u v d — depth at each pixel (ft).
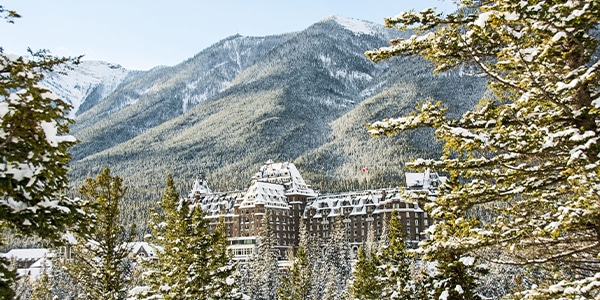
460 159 51.85
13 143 41.04
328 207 625.00
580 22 42.14
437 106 50.49
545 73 50.24
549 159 49.73
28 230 43.57
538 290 48.14
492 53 50.29
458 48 48.93
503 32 46.32
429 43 51.19
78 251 132.46
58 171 42.78
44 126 40.57
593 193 41.37
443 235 52.47
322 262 398.21
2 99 38.58
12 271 44.11
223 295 138.62
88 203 48.70
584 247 47.85
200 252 136.67
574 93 46.65
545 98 48.88
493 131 49.24
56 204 44.04
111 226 133.39
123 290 138.41
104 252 133.69
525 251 52.70
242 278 304.91
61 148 42.32
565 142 45.21
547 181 49.88
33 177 41.27
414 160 52.29
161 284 140.77
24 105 37.83
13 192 40.73
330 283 293.43
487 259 53.93
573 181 42.37
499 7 44.34
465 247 50.26
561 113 47.32
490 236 49.49
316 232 622.54
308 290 267.39
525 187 49.67
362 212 591.37
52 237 44.88
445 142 52.54
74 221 45.37
